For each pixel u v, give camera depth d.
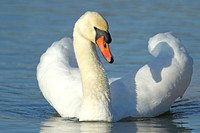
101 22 11.78
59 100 13.42
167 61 13.77
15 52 20.81
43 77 14.11
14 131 11.50
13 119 12.82
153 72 13.53
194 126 12.07
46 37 23.45
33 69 18.44
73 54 14.82
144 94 13.15
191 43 21.83
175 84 13.72
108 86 12.35
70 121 12.52
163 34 14.53
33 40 22.89
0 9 30.27
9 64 19.03
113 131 11.41
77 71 13.91
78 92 13.28
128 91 13.14
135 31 24.53
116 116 12.48
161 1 34.25
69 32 24.47
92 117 12.27
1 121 12.57
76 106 12.90
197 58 19.50
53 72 13.94
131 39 22.86
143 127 11.88
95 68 12.35
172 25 25.86
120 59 19.58
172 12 29.91
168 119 12.96
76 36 12.51
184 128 11.84
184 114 13.63
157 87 13.34
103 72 12.38
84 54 12.41
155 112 13.29
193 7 31.77
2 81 16.84
